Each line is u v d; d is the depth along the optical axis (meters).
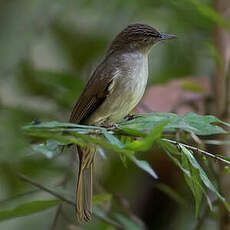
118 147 5.57
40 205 8.41
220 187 9.70
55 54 14.74
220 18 10.40
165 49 14.36
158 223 13.38
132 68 9.41
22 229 12.56
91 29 15.09
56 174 11.41
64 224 12.32
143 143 5.70
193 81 12.00
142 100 11.41
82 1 14.20
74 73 14.09
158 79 13.98
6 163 9.29
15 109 11.59
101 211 10.20
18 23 14.27
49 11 14.48
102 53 14.83
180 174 12.66
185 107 11.47
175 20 13.20
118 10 14.10
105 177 13.49
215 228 11.45
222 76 11.41
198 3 10.53
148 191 13.47
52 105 12.51
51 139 6.39
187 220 13.24
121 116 9.43
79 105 9.25
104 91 9.18
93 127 6.14
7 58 13.84
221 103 11.33
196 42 13.52
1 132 8.62
